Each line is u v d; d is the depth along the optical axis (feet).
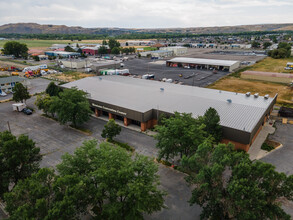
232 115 181.57
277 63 549.95
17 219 75.97
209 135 142.10
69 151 170.40
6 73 456.86
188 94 233.96
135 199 88.38
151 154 164.96
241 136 160.35
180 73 453.58
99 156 104.01
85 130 204.33
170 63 547.08
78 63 521.65
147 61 628.28
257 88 337.93
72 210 78.84
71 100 201.87
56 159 159.33
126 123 212.64
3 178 103.86
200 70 484.33
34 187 85.05
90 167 103.60
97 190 91.04
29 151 114.52
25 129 209.15
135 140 186.09
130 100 225.97
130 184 83.41
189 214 109.70
